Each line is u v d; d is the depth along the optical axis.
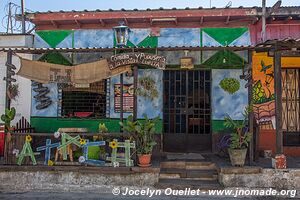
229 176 7.71
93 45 10.61
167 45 10.40
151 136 8.21
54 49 8.12
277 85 7.98
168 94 10.45
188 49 8.00
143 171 7.86
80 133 8.28
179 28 10.44
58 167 8.02
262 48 8.09
